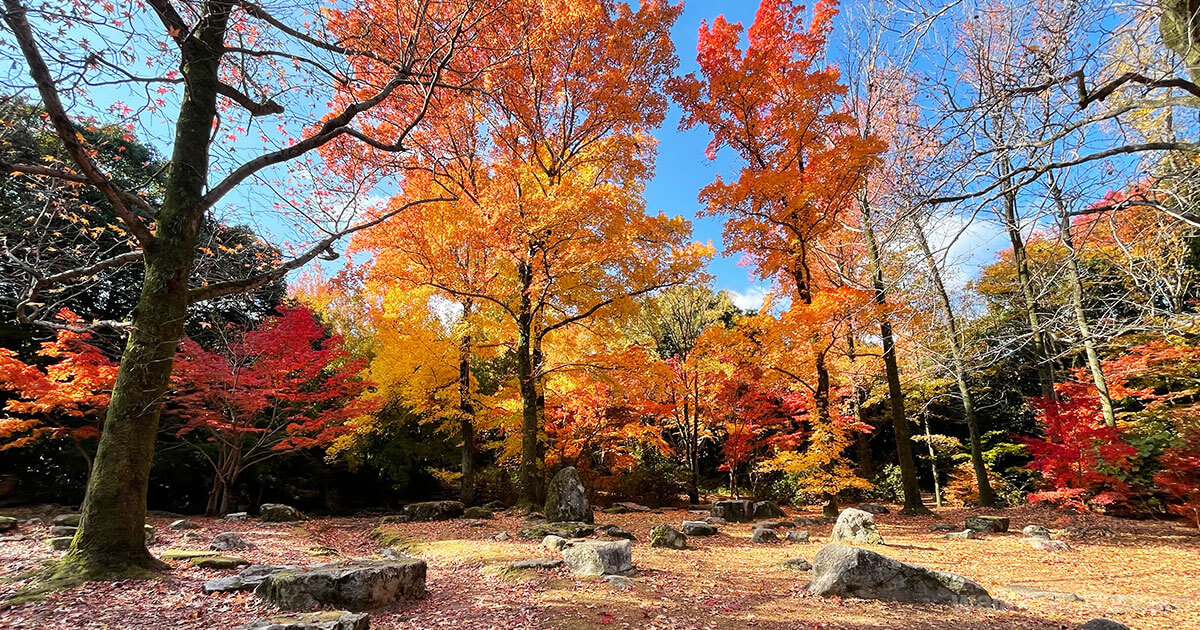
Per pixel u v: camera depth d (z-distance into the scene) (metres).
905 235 4.56
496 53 11.16
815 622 4.77
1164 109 4.67
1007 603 5.43
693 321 21.89
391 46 8.29
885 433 22.89
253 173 6.26
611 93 12.44
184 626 4.05
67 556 5.11
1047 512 12.03
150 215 6.32
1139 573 6.84
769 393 15.21
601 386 15.25
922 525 10.88
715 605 5.28
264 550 7.57
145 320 5.48
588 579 6.09
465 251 12.30
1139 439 11.71
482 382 18.42
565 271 11.58
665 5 12.88
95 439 13.03
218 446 13.09
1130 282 5.41
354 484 17.59
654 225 11.54
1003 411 18.66
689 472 18.27
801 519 11.66
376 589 4.82
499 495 15.42
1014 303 7.77
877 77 9.20
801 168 13.16
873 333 12.39
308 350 11.70
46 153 7.53
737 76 12.88
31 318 5.71
